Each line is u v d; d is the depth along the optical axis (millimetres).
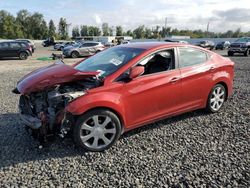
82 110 4086
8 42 23797
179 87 5113
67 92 4324
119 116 4461
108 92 4340
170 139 4766
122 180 3562
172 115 5191
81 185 3469
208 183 3465
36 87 4238
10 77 12023
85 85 4488
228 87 6074
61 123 4141
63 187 3432
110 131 4387
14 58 25109
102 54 5469
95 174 3711
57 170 3816
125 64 4645
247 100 7094
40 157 4172
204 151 4312
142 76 4703
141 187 3412
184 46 5359
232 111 6180
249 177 3582
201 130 5141
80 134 4207
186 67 5273
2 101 7359
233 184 3438
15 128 5336
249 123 5477
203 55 5676
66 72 4418
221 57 6062
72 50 27031
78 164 3975
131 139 4773
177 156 4160
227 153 4234
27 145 4586
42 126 4164
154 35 101938
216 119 5684
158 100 4871
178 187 3400
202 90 5551
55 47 44000
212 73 5684
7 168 3875
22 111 4770
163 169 3803
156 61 4941
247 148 4395
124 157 4164
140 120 4746
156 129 5184
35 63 20109
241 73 12172
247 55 25641
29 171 3797
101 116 4289
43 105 4387
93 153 4277
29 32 129500
